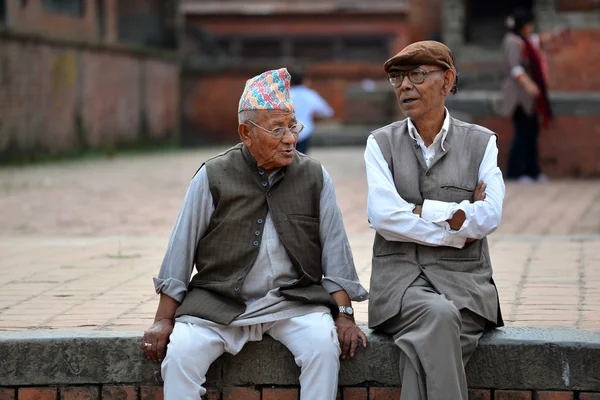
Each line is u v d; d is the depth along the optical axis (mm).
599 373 5488
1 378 5816
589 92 19016
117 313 6621
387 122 32406
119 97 32438
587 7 21609
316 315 5488
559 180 16953
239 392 5711
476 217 5391
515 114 16516
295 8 53750
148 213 14125
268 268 5535
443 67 5520
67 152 28156
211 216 5602
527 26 16203
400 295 5441
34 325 6246
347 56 54875
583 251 9133
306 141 16828
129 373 5777
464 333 5391
